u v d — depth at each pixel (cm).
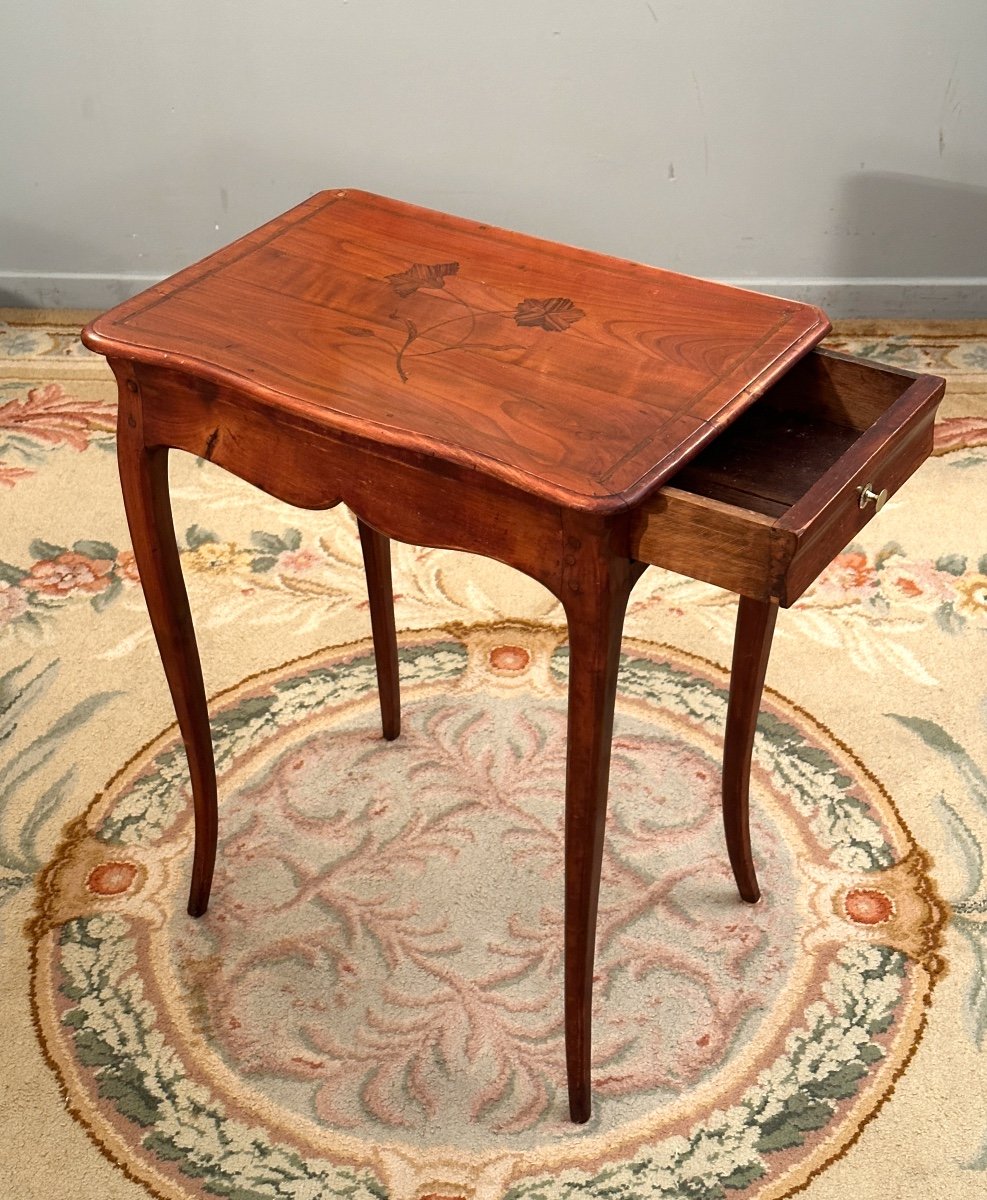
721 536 127
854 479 131
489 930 189
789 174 304
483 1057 174
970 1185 158
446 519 140
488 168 308
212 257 169
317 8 288
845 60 288
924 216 309
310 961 185
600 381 144
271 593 248
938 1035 175
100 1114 167
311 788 210
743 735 175
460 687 228
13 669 231
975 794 207
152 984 183
